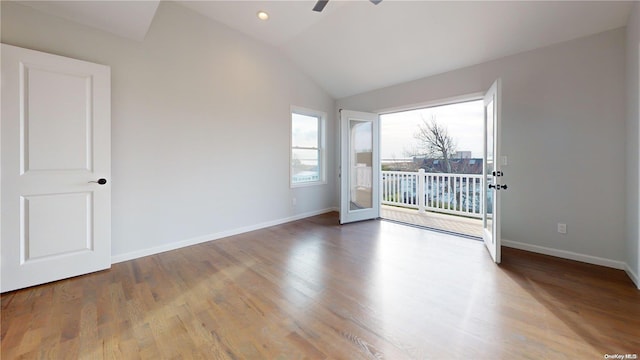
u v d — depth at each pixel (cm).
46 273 229
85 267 248
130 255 289
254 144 406
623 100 249
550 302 198
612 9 236
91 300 203
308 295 211
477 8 269
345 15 328
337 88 499
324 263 277
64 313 186
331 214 520
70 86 236
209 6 324
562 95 281
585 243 274
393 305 196
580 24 258
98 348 151
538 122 297
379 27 331
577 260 278
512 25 278
